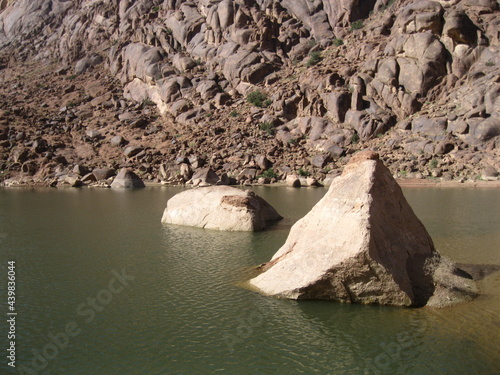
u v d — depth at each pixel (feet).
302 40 252.42
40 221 81.61
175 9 288.51
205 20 268.62
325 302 38.93
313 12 262.26
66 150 193.26
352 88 202.39
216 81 237.45
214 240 64.23
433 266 39.81
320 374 28.17
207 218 74.28
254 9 257.55
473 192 132.26
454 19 196.24
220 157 184.14
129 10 302.66
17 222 80.59
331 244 39.27
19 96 259.39
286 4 269.23
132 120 223.51
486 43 194.90
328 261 38.45
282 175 172.14
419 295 38.06
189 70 247.09
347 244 37.96
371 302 38.09
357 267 37.32
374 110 194.70
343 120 196.65
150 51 257.55
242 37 246.06
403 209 42.19
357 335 32.99
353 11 253.24
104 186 159.02
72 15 339.98
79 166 171.94
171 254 56.34
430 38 198.08
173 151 192.65
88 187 157.69
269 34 248.32
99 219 83.71
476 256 53.16
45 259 54.34
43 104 246.47
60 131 212.64
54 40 331.77
